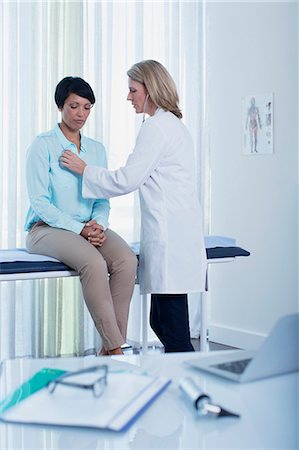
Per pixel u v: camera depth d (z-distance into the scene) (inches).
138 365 56.1
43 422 43.6
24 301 131.3
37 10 128.3
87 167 93.8
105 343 93.7
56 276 93.7
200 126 150.4
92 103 100.3
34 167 98.7
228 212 145.9
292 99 130.7
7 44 126.8
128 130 142.0
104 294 93.0
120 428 42.2
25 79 128.9
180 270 92.0
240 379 50.1
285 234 133.3
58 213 97.2
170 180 91.3
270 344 49.7
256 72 138.0
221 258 105.8
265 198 137.1
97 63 135.3
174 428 44.8
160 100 91.3
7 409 46.0
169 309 93.8
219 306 149.1
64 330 135.3
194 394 47.2
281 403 47.7
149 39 145.6
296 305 131.6
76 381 48.1
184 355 59.4
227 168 145.9
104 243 98.9
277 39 133.2
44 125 130.3
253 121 138.9
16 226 128.3
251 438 43.4
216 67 147.9
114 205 143.4
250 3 138.6
